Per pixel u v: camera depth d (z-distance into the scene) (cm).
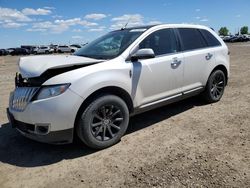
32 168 393
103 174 365
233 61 1638
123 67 448
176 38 551
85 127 408
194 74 574
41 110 388
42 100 388
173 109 617
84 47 554
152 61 490
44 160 413
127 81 450
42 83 398
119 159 402
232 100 670
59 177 365
